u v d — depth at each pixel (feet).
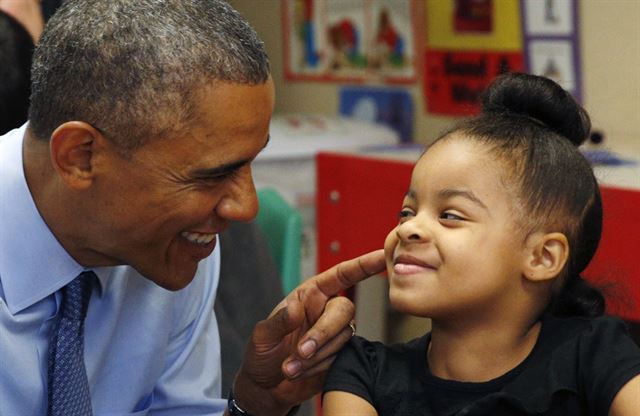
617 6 10.09
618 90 10.20
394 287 4.56
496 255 4.44
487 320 4.54
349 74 13.15
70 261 5.21
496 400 4.30
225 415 5.65
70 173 4.82
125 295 5.70
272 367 5.24
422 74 12.10
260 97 4.75
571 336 4.52
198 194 4.81
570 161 4.65
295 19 13.83
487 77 11.29
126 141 4.68
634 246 7.13
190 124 4.64
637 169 8.08
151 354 5.82
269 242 8.55
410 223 4.52
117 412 5.81
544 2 10.64
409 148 10.31
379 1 12.49
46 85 4.85
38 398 5.38
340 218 9.43
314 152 11.43
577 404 4.39
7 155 5.19
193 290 6.09
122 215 4.86
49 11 8.41
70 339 5.27
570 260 4.67
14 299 5.20
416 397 4.60
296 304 5.03
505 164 4.52
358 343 4.92
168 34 4.67
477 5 11.27
